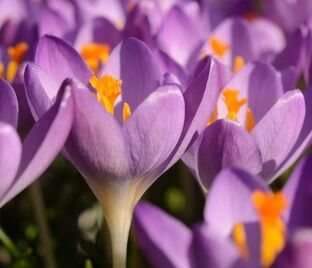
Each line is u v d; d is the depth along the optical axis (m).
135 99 0.34
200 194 0.45
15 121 0.31
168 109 0.30
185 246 0.25
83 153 0.30
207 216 0.27
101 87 0.32
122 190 0.32
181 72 0.36
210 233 0.25
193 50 0.42
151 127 0.30
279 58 0.39
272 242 0.26
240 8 0.53
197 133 0.32
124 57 0.34
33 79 0.31
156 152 0.31
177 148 0.31
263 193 0.27
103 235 0.41
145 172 0.31
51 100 0.32
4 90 0.31
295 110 0.32
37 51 0.35
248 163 0.32
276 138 0.32
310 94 0.33
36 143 0.29
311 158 0.27
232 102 0.34
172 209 0.45
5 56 0.41
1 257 0.44
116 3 0.51
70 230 0.43
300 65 0.39
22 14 0.51
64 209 0.45
